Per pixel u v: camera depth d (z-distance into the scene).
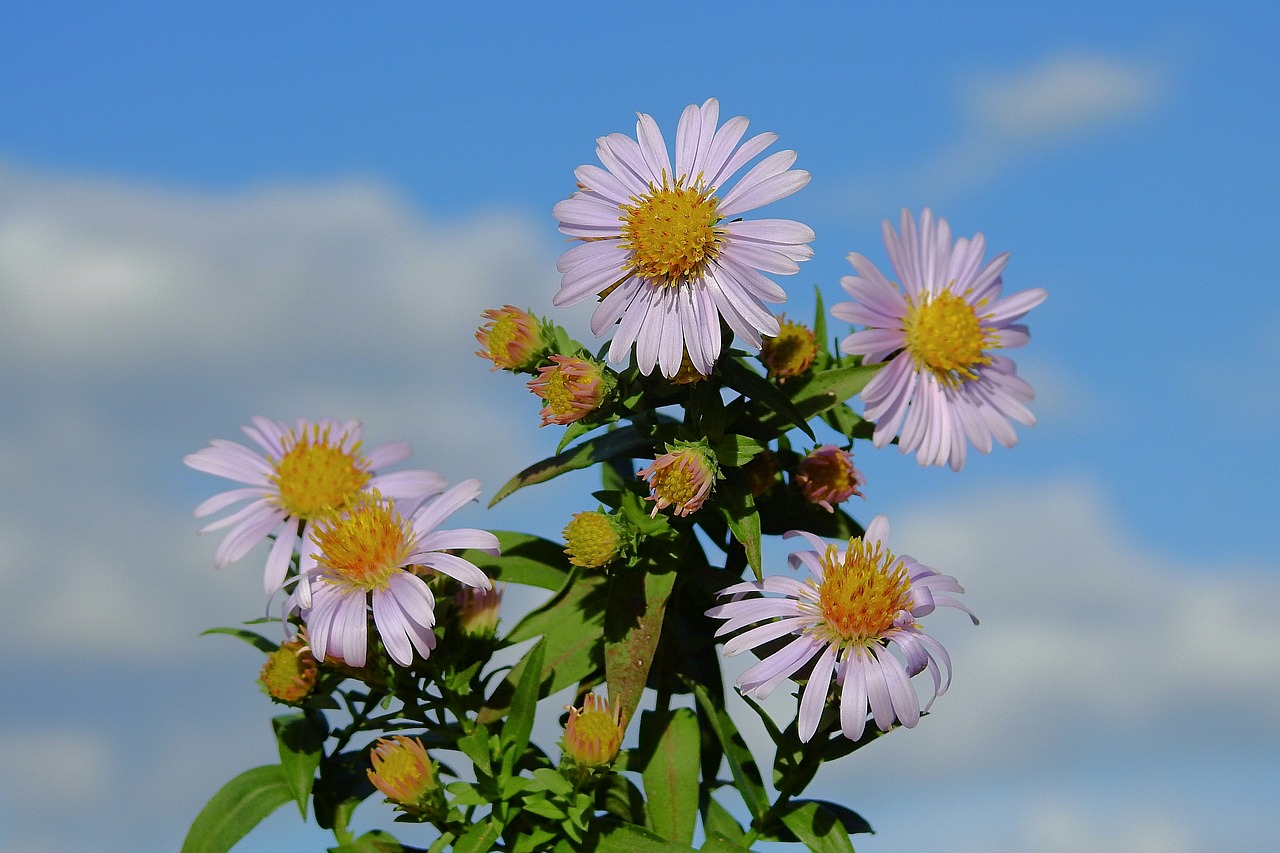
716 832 0.52
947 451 0.52
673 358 0.50
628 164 0.51
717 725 0.52
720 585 0.52
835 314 0.51
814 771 0.51
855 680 0.50
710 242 0.50
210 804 0.52
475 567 0.51
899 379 0.52
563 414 0.51
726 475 0.51
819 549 0.52
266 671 0.52
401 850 0.52
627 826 0.52
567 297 0.51
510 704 0.52
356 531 0.51
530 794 0.52
